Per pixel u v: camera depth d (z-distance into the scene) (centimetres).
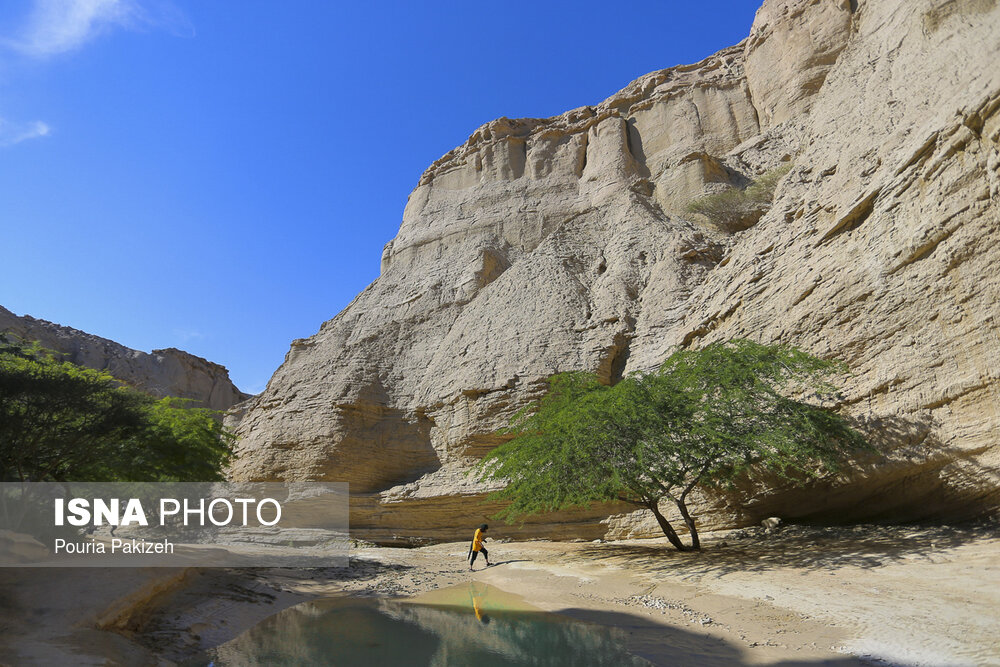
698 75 4628
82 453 1425
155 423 2102
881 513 1527
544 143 4747
